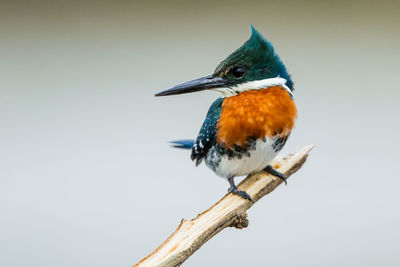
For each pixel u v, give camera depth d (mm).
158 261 3939
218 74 4008
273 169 4023
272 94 3996
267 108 3992
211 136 4012
